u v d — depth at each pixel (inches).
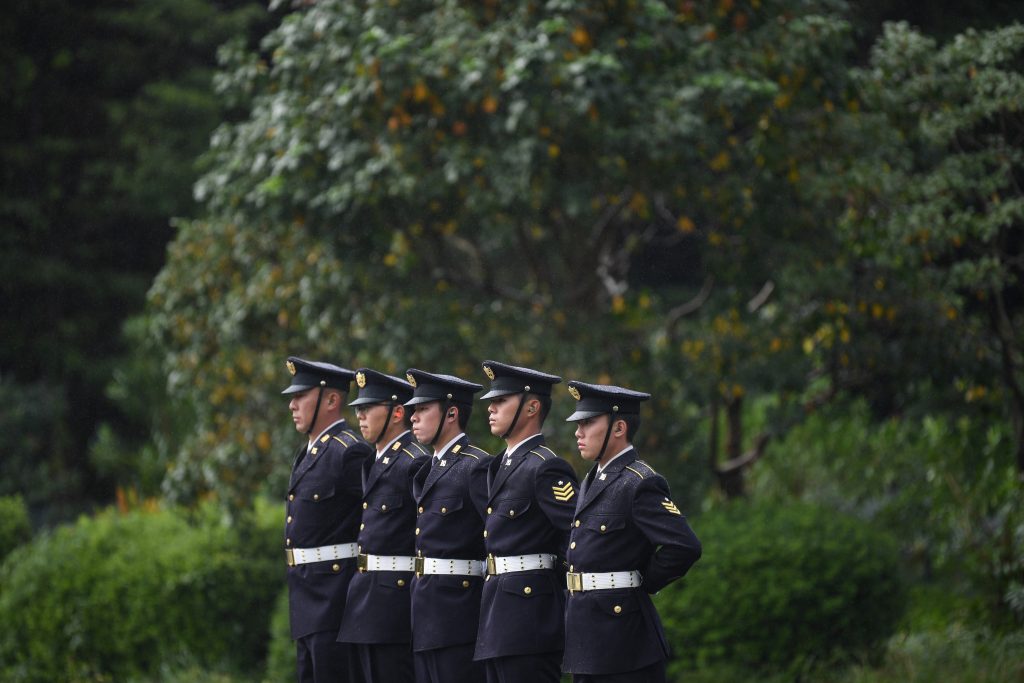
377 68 1087.6
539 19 1111.0
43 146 2394.2
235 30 2395.4
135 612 1259.8
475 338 1227.2
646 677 678.5
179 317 1365.7
